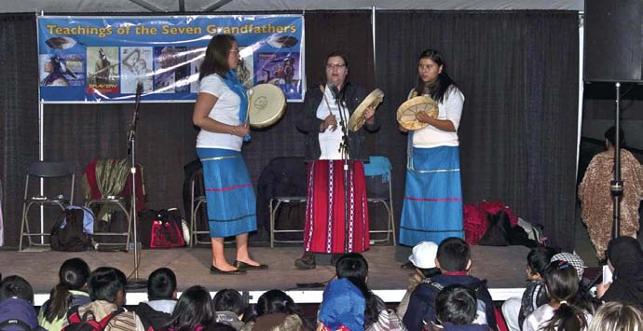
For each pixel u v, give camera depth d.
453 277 5.38
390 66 9.27
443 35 9.29
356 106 7.50
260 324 4.37
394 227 9.16
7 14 9.11
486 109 9.39
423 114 7.31
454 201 7.50
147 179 9.37
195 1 8.94
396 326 5.23
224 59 7.15
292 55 9.13
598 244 9.23
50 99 9.14
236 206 7.32
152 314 5.12
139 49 9.11
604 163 9.14
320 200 7.55
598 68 6.89
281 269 7.73
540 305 5.45
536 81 9.38
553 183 9.48
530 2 9.07
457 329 4.54
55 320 5.36
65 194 9.42
